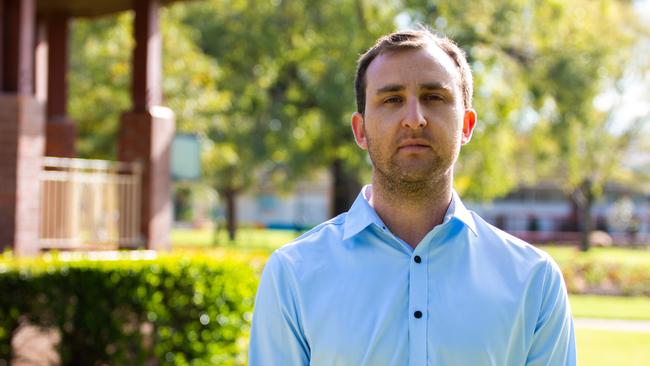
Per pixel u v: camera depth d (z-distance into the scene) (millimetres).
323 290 2236
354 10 20141
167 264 6617
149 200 10031
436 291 2197
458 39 19609
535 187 47688
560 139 24109
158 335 6566
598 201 47562
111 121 20359
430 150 2162
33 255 8477
